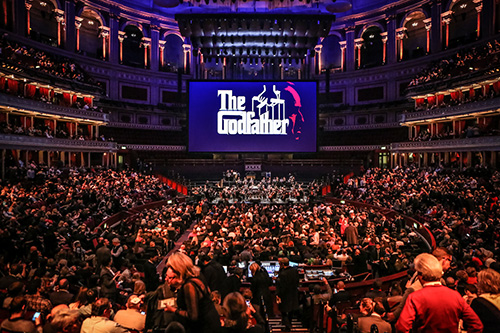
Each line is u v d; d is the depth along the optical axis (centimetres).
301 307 976
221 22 3028
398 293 782
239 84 3738
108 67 4872
